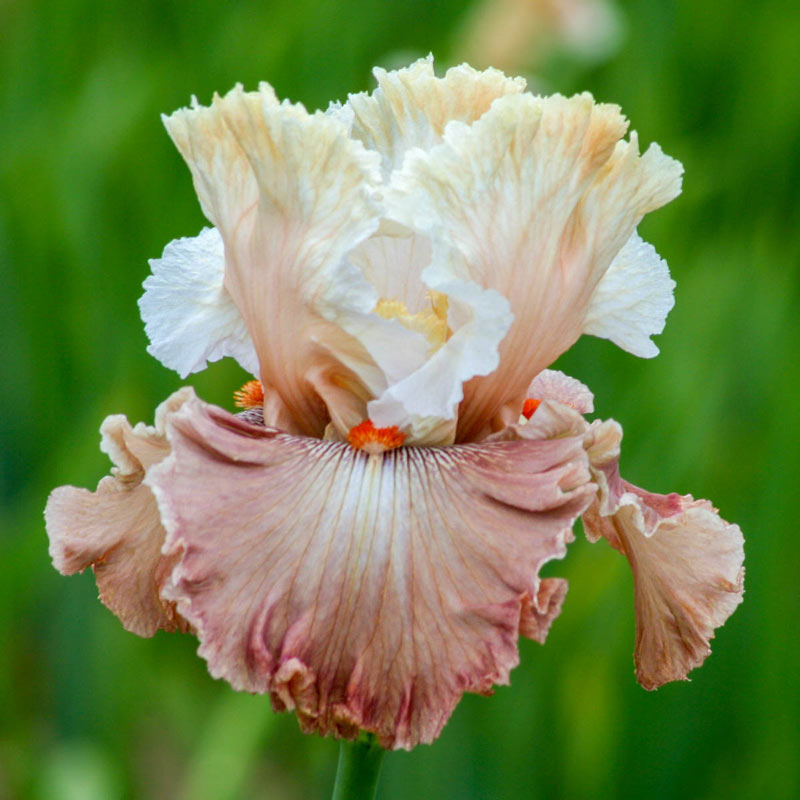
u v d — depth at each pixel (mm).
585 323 771
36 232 1189
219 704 992
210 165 737
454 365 725
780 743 953
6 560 1050
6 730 1095
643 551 746
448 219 725
